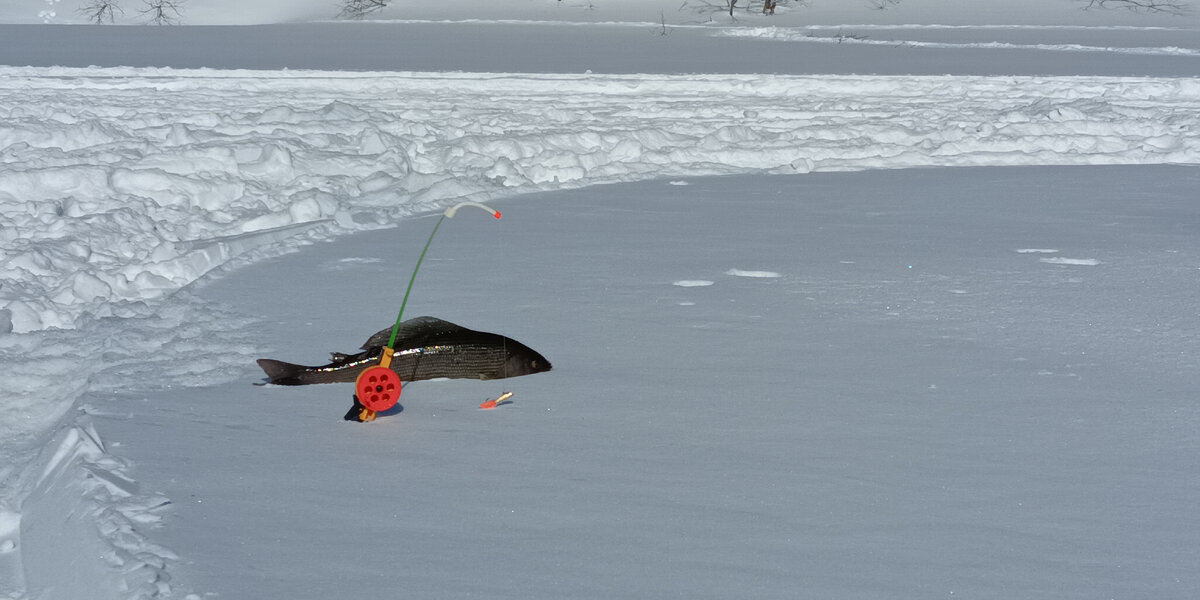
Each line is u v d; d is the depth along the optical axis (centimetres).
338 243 816
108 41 2727
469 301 635
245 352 539
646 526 338
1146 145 1391
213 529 335
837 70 2253
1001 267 731
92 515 343
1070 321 597
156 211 926
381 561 314
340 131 1332
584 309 615
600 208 960
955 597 295
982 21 3956
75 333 589
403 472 383
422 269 723
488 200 999
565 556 318
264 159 1103
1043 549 325
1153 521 345
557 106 1602
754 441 414
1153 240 830
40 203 915
